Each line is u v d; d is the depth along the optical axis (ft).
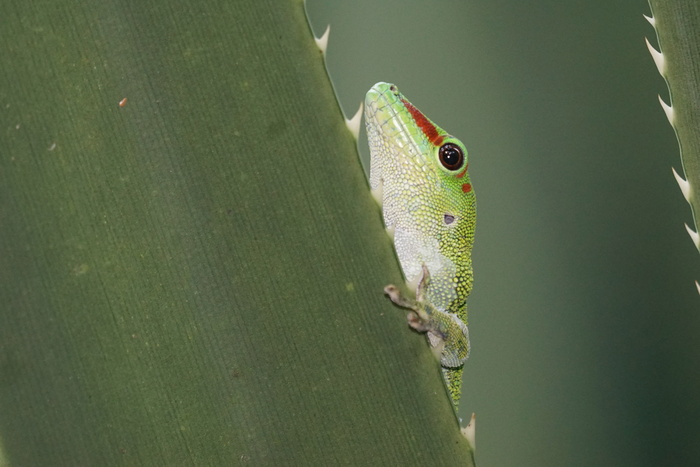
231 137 1.83
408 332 1.89
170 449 1.78
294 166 1.84
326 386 1.86
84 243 1.76
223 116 1.82
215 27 1.83
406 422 1.88
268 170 1.84
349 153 1.85
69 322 1.75
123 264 1.78
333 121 1.85
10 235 1.74
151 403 1.77
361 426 1.87
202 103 1.82
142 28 1.81
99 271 1.77
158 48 1.81
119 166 1.78
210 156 1.82
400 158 3.72
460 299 3.89
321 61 1.85
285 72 1.84
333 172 1.86
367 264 1.87
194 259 1.81
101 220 1.77
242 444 1.82
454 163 3.71
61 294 1.75
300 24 1.85
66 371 1.74
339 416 1.86
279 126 1.84
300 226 1.85
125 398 1.76
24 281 1.73
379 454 1.87
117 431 1.75
